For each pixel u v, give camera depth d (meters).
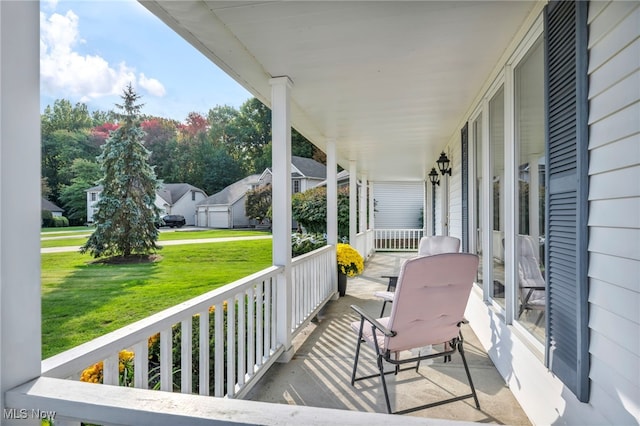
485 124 3.23
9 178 0.99
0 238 0.97
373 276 7.53
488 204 3.18
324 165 23.31
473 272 2.28
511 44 2.41
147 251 10.05
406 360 2.27
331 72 2.95
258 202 20.89
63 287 6.62
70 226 10.05
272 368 2.91
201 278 8.06
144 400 0.87
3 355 0.96
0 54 0.98
